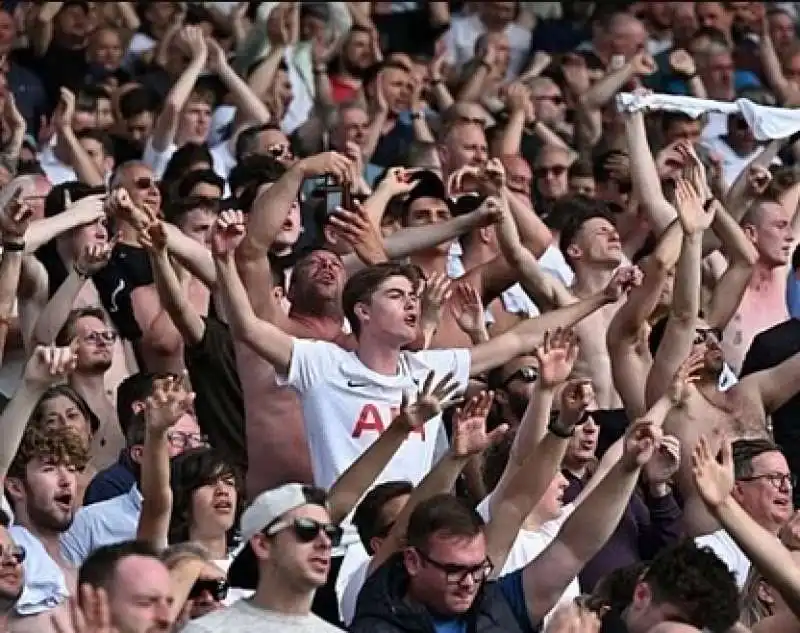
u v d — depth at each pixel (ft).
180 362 94.48
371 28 144.15
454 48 154.61
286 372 82.07
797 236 107.86
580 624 69.67
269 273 86.38
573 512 73.77
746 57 153.07
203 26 140.36
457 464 74.38
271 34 132.36
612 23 144.46
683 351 89.20
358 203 88.79
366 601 71.10
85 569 63.82
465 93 139.23
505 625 72.38
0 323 82.84
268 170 101.09
